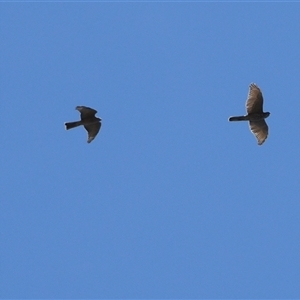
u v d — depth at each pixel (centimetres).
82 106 15262
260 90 15238
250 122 15275
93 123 15338
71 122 15312
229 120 15262
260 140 15275
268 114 15238
